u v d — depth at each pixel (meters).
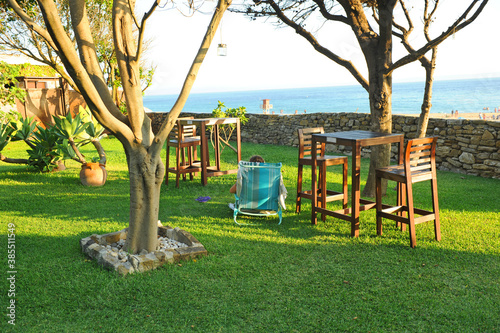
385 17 5.77
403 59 5.57
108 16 13.96
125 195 6.63
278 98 127.19
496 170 8.05
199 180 8.12
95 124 8.21
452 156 9.00
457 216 5.27
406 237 4.44
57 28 2.58
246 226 4.95
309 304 2.88
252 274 3.41
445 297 2.99
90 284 3.15
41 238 4.34
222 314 2.73
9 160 8.48
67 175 8.41
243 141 15.26
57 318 2.66
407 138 10.12
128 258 3.52
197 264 3.58
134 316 2.70
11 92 8.60
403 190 4.98
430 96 6.39
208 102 129.62
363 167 9.51
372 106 6.21
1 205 5.86
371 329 2.56
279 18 6.49
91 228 4.74
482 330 2.54
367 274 3.43
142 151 3.62
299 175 5.60
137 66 3.37
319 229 4.79
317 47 6.52
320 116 12.64
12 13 10.99
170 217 5.30
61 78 11.64
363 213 5.50
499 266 3.56
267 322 2.64
